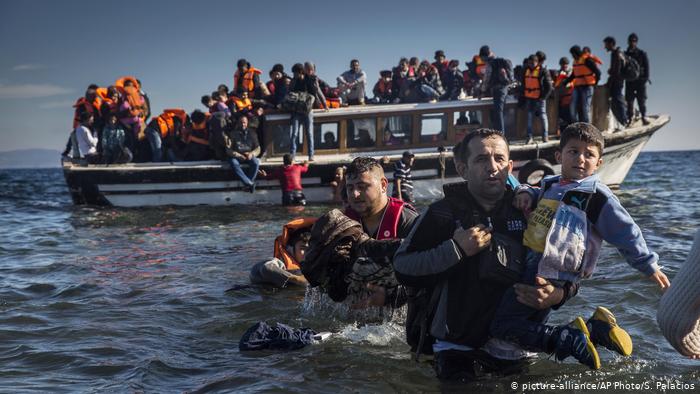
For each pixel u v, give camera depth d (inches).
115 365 175.2
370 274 199.8
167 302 248.5
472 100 622.2
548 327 141.1
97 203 620.7
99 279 293.7
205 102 636.1
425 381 156.6
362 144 628.4
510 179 152.1
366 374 163.2
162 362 176.7
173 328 213.5
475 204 146.3
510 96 622.5
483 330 146.0
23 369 172.9
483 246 138.8
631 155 649.6
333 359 175.6
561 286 139.4
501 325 144.1
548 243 136.3
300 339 188.7
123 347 191.2
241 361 177.8
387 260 198.1
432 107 622.2
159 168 609.9
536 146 596.7
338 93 652.7
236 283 281.9
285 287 266.5
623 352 137.9
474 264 144.3
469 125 625.9
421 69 641.0
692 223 426.0
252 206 605.6
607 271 274.8
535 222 139.7
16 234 453.4
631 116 647.1
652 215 473.7
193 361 179.3
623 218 136.7
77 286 276.5
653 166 1438.2
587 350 134.3
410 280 145.8
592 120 628.1
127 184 613.0
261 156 628.4
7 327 213.0
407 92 637.3
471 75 677.9
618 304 223.9
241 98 623.8
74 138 644.7
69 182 613.9
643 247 137.2
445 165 614.2
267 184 617.0
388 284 201.2
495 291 144.0
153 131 631.8
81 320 222.5
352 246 198.8
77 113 643.5
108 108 641.0
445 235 145.2
